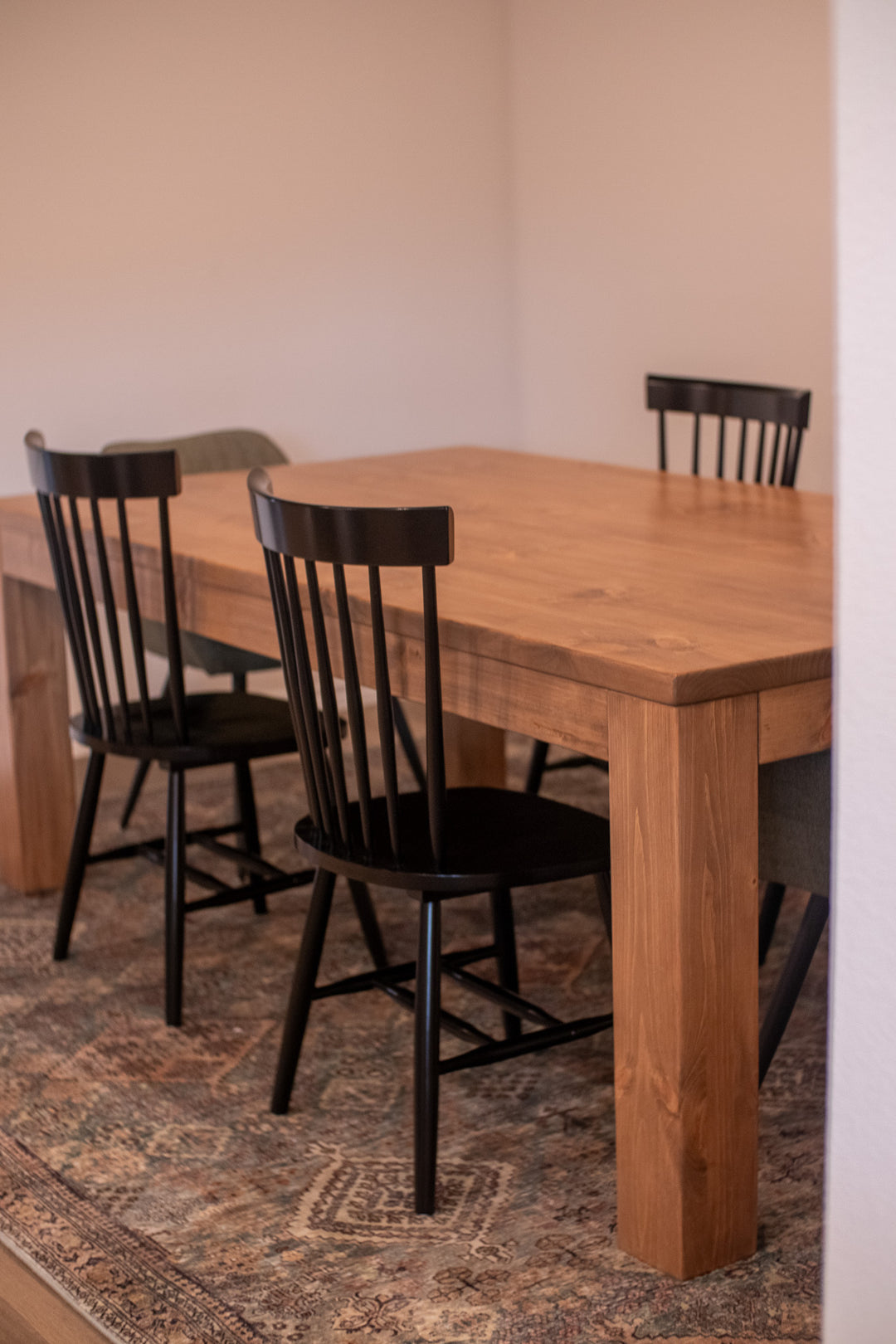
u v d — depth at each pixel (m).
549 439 4.98
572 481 2.84
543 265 4.86
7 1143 2.04
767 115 4.05
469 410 4.92
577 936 2.70
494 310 4.92
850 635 0.99
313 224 4.44
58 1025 2.40
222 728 2.50
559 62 4.65
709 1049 1.61
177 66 4.10
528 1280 1.68
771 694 1.58
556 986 2.47
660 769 1.55
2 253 3.90
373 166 4.54
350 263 4.54
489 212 4.84
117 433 4.18
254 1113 2.10
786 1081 2.12
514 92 4.82
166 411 4.26
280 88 4.30
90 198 4.02
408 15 4.53
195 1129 2.06
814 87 3.91
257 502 1.85
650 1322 1.59
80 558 2.35
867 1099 1.03
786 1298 1.62
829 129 3.88
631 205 4.52
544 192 4.79
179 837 2.38
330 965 2.60
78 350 4.07
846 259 0.95
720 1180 1.66
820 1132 1.98
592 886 2.97
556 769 3.14
